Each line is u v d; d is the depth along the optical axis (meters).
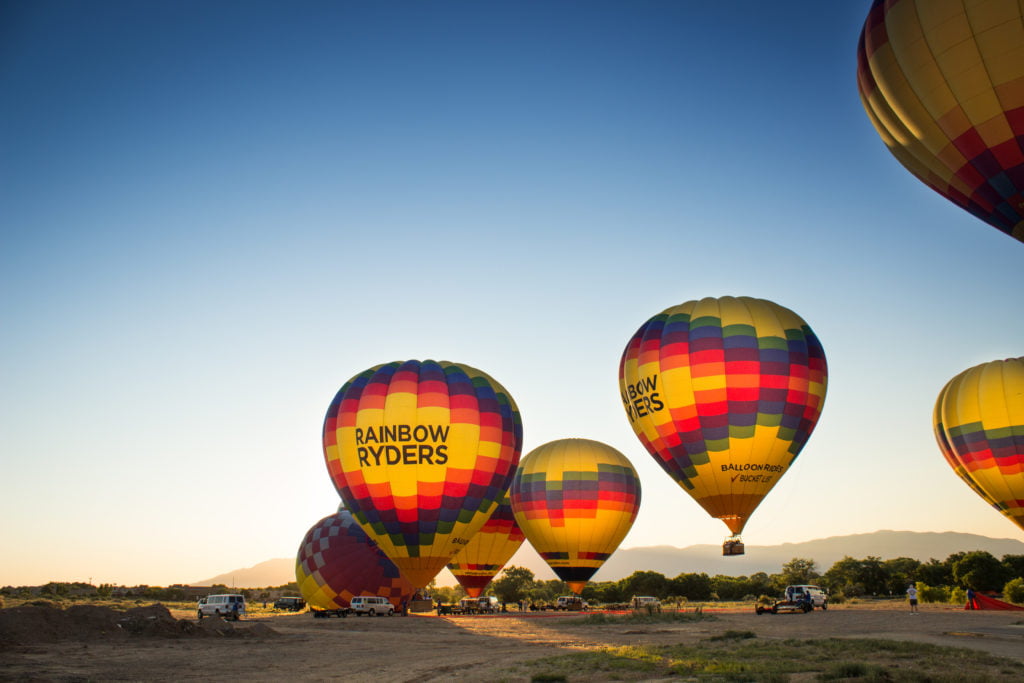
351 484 39.47
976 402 44.03
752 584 104.69
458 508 38.94
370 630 36.94
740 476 35.81
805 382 36.56
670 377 36.84
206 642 29.92
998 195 23.81
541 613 54.03
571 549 52.41
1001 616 39.38
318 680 18.73
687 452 36.53
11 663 22.03
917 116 24.80
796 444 36.47
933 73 23.67
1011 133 22.70
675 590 99.94
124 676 19.66
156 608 37.22
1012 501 42.81
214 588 119.38
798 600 46.38
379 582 52.81
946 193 25.91
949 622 34.75
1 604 35.44
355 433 39.44
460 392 40.16
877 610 48.84
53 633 29.70
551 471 53.31
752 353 36.12
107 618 32.88
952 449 45.62
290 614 57.12
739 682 15.81
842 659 19.56
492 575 57.69
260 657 24.36
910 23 24.08
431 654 24.89
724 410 35.75
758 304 38.12
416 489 38.44
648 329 39.62
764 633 29.78
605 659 20.83
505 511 57.31
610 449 55.50
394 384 40.12
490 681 17.59
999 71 22.38
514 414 43.28
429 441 38.78
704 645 24.66
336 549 52.97
